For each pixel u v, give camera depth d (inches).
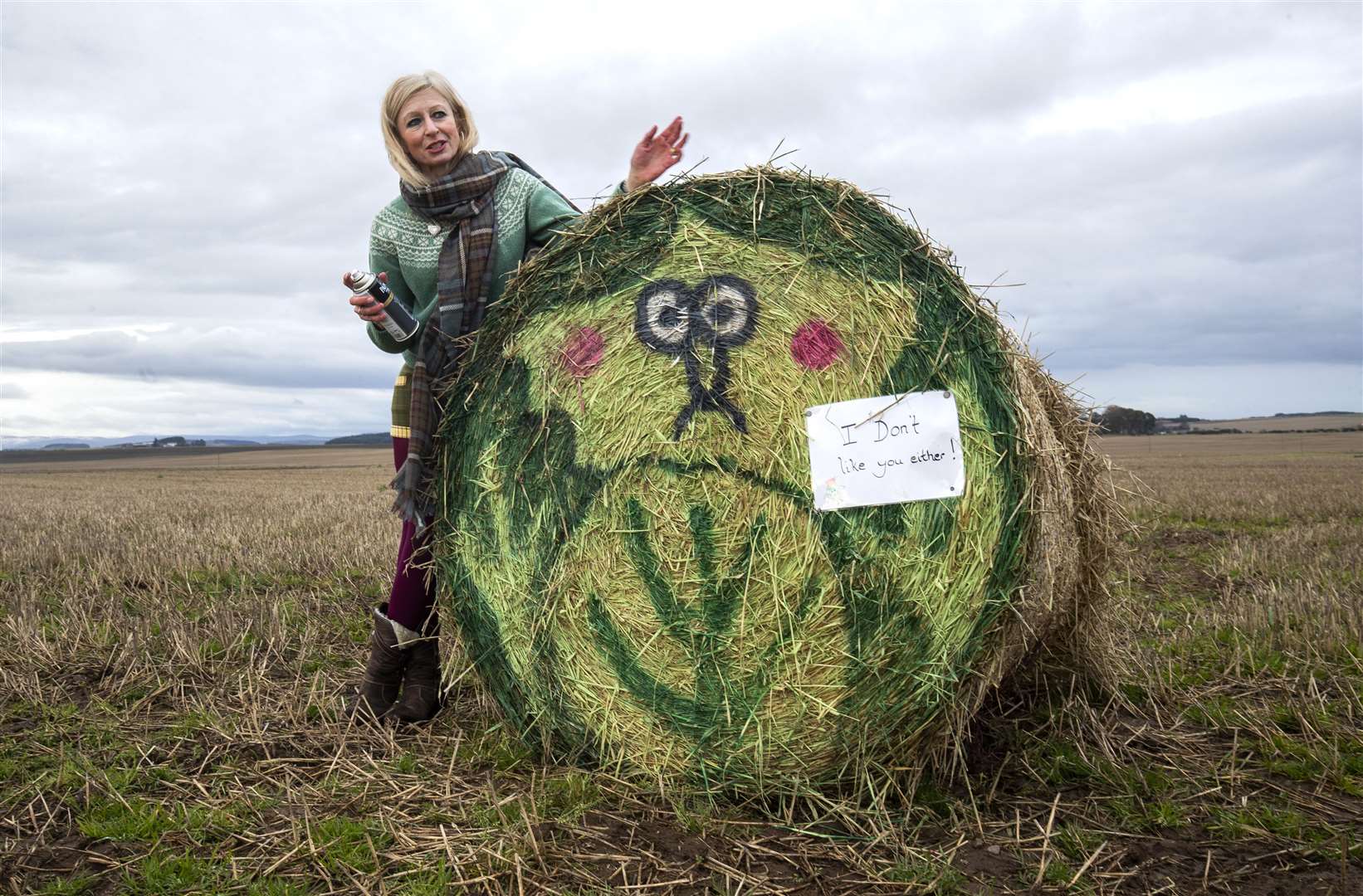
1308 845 108.7
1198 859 107.0
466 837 109.5
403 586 149.6
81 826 113.0
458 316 144.2
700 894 99.4
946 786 125.3
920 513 113.3
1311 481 823.1
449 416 137.9
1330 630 193.3
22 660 184.7
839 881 101.8
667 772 122.6
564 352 127.5
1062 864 103.9
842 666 115.1
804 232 120.0
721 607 117.6
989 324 113.3
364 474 1392.7
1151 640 201.6
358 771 129.5
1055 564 124.0
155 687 170.1
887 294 116.5
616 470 122.2
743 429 117.0
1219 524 470.3
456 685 167.8
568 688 128.4
